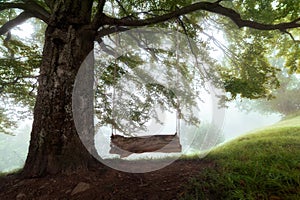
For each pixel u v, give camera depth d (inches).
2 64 199.9
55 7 125.9
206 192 87.4
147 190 92.9
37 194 94.7
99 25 129.6
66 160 112.5
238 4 210.2
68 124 117.3
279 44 262.8
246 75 229.8
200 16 211.9
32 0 164.7
